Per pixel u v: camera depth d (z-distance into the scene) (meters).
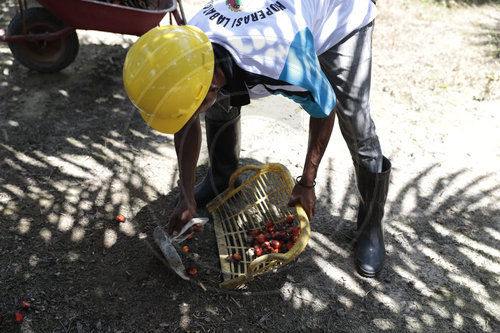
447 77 3.98
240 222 2.44
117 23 3.22
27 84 3.48
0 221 2.32
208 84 1.44
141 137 3.12
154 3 3.44
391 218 2.55
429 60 4.29
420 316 2.02
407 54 4.38
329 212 2.58
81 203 2.50
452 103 3.66
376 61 4.20
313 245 2.36
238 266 2.14
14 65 3.68
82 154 2.89
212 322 1.95
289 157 2.99
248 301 2.05
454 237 2.43
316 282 2.16
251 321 1.96
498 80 3.91
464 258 2.31
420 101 3.64
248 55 1.42
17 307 1.92
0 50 3.89
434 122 3.40
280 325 1.96
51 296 1.99
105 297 2.01
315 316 2.00
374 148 1.98
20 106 3.25
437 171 2.91
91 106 3.36
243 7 1.49
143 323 1.92
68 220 2.39
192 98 1.43
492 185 2.81
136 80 1.41
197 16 1.61
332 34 1.70
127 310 1.96
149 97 1.41
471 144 3.17
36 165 2.75
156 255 2.22
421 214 2.58
